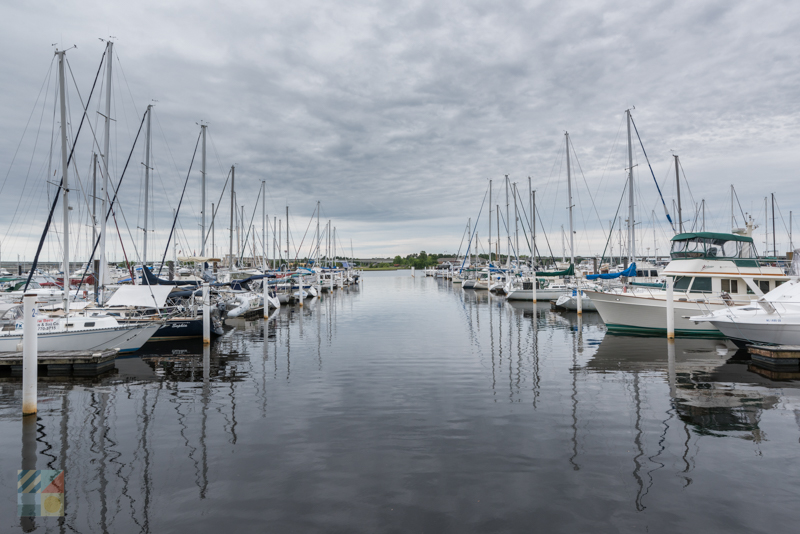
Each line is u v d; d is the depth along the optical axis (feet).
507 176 192.95
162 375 49.44
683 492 23.08
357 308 132.16
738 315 59.77
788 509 21.52
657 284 100.73
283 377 48.06
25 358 35.27
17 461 27.25
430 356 59.21
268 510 21.74
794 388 42.37
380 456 27.58
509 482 24.23
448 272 361.10
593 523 20.45
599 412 35.53
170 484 24.32
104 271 78.13
